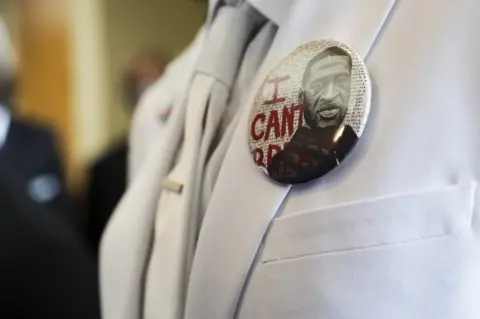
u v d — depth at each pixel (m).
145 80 1.77
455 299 0.33
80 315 0.69
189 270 0.41
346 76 0.35
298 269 0.36
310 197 0.36
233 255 0.38
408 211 0.34
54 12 1.76
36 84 1.77
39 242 0.69
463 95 0.34
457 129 0.33
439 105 0.34
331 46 0.36
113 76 1.82
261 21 0.43
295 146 0.36
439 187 0.33
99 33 1.79
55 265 0.69
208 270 0.38
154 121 0.61
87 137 1.79
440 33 0.34
